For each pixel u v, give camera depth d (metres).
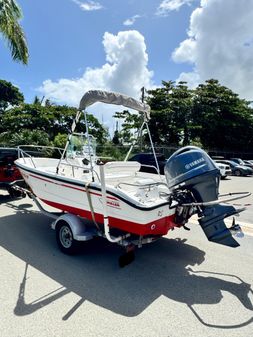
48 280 3.55
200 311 3.00
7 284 3.41
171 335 2.61
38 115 23.67
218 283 3.60
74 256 4.32
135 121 26.59
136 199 3.72
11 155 7.80
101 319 2.80
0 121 25.61
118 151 14.37
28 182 5.55
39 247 4.62
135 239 3.99
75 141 6.17
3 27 9.72
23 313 2.85
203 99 30.61
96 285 3.47
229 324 2.80
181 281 3.63
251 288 3.50
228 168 16.94
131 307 3.03
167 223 4.07
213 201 3.82
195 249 4.69
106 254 4.43
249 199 9.35
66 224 4.33
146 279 3.67
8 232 5.28
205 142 32.44
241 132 32.75
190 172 3.96
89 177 4.95
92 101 4.17
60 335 2.55
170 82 29.62
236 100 32.50
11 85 33.56
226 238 3.89
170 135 29.39
